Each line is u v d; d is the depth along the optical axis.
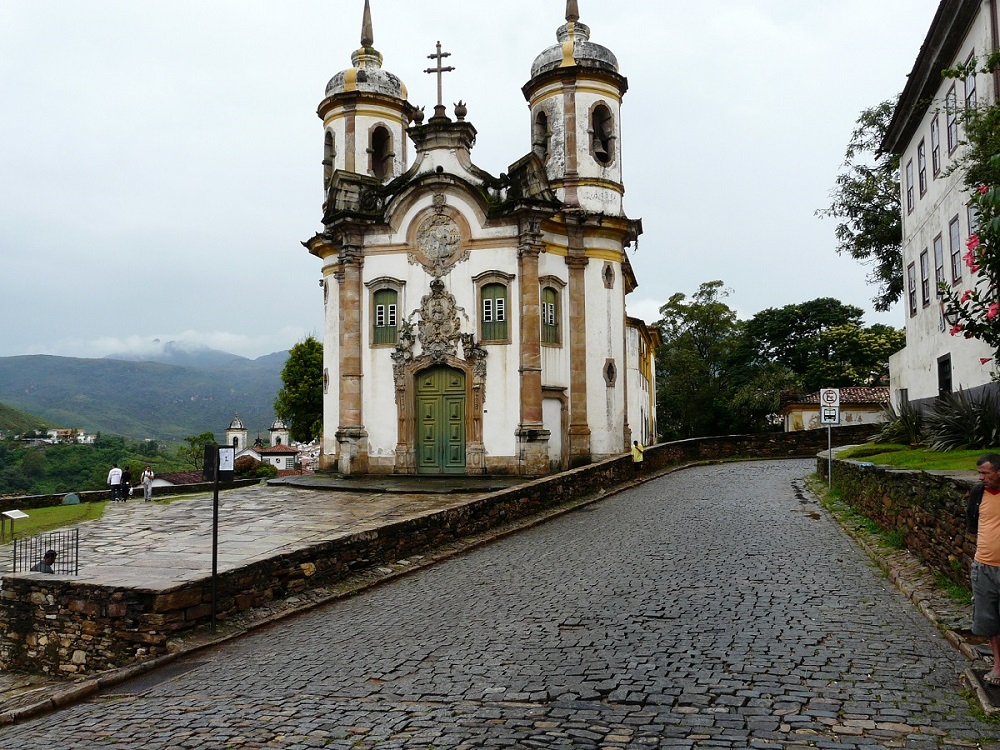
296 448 89.69
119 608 9.73
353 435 28.59
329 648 9.19
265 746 6.34
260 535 16.91
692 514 18.30
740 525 16.22
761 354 68.19
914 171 27.02
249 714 7.14
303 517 19.80
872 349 60.97
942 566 9.98
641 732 6.06
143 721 7.29
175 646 9.53
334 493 25.47
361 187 29.88
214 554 10.23
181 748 6.48
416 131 29.05
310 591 11.95
